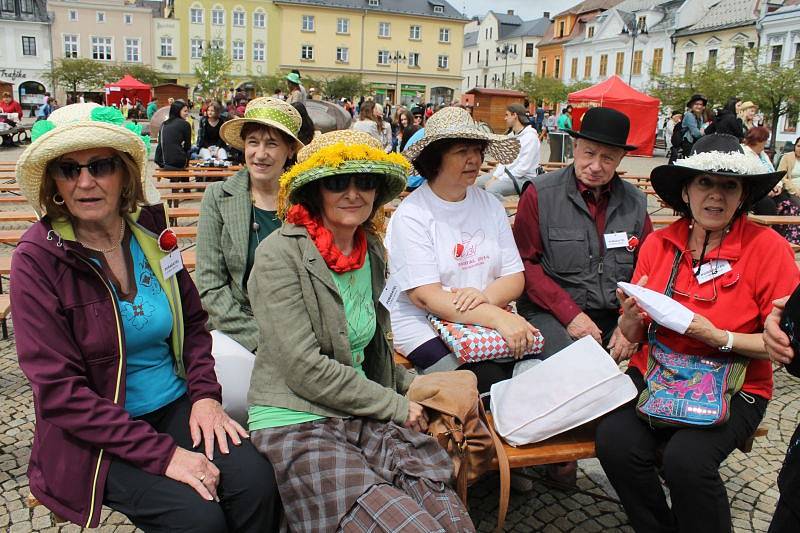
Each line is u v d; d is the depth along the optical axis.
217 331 2.90
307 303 2.14
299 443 2.04
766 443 3.53
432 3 65.06
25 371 1.85
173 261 2.22
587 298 3.26
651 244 2.66
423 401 2.26
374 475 1.96
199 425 2.14
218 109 12.55
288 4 59.53
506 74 74.62
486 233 3.11
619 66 50.50
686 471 2.22
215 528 1.87
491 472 3.13
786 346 1.90
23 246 1.90
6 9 55.69
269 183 3.06
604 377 2.36
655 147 30.33
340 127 12.20
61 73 52.53
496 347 2.78
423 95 65.94
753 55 27.36
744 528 2.79
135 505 1.90
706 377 2.33
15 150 19.84
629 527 2.79
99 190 1.95
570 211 3.25
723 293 2.43
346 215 2.18
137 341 2.12
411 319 2.99
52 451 1.93
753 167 2.32
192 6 58.16
